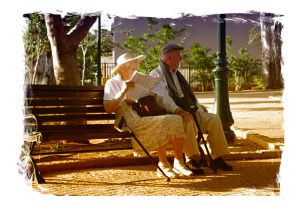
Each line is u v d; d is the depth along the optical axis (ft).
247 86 77.61
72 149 16.49
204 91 73.05
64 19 26.32
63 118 16.62
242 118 35.42
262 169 17.70
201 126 17.72
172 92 17.56
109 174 17.10
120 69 17.33
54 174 17.04
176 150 16.79
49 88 16.29
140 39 59.41
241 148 21.62
